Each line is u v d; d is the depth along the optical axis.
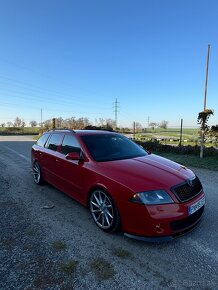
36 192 5.90
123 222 3.49
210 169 8.48
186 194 3.48
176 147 12.72
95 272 2.88
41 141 6.61
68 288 2.63
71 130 5.45
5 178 7.35
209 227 3.97
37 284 2.69
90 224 4.14
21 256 3.20
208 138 11.62
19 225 4.10
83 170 4.30
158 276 2.81
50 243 3.52
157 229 3.19
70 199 5.38
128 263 3.05
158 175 3.64
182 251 3.30
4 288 2.63
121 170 3.81
